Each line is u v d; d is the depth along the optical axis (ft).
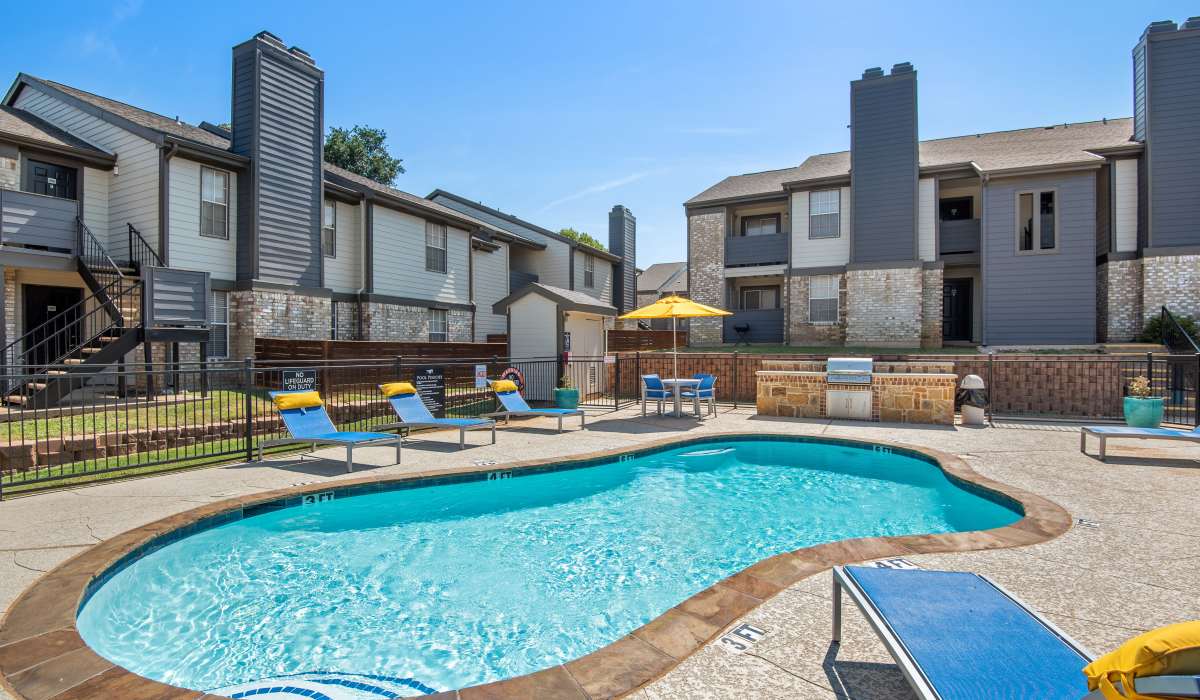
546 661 10.46
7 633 9.25
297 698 9.20
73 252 38.19
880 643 9.04
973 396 33.12
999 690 5.81
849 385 35.91
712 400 38.99
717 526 17.98
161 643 10.99
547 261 86.38
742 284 75.61
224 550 15.93
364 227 54.75
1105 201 53.26
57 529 14.67
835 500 20.79
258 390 38.29
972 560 12.53
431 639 11.21
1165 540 13.76
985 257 53.98
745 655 8.70
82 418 26.61
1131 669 4.44
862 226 59.41
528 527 17.89
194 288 36.04
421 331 60.95
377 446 27.48
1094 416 36.37
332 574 14.33
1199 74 48.73
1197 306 48.37
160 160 39.73
